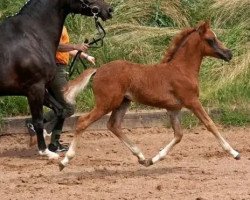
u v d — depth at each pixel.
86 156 14.70
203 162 13.89
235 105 17.86
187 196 11.26
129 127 17.16
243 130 17.05
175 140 13.30
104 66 12.92
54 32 14.59
